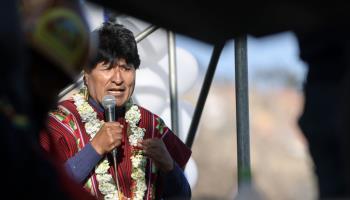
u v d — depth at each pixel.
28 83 3.71
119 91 7.64
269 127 25.78
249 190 3.55
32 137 3.58
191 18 3.19
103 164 7.44
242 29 3.23
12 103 3.48
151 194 7.64
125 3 3.17
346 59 3.20
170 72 9.27
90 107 7.69
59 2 3.65
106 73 7.59
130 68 7.67
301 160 25.17
